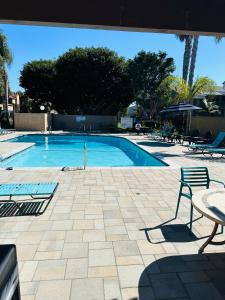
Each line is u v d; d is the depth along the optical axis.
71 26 2.33
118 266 2.94
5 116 26.47
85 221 4.12
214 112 22.36
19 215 4.33
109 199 5.21
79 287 2.58
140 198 5.32
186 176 4.34
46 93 30.22
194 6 2.31
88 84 28.66
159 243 3.47
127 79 29.53
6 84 25.27
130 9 2.27
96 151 15.23
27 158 12.95
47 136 20.22
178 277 2.76
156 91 29.77
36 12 2.18
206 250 3.31
